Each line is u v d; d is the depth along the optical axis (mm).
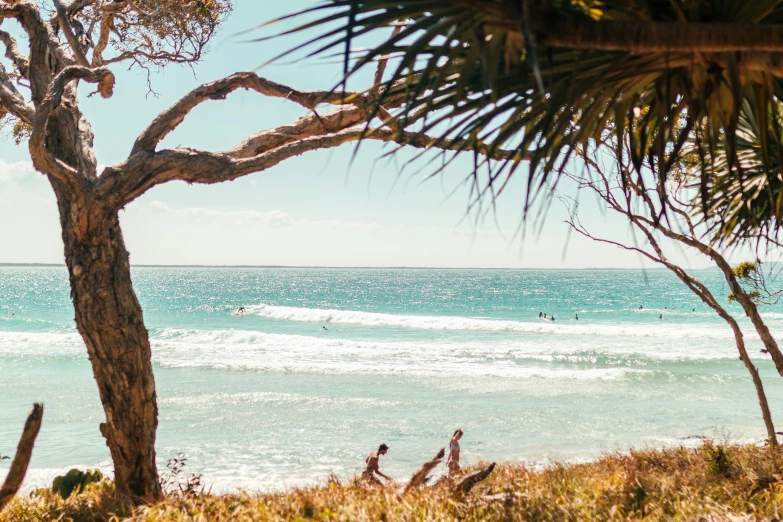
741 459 8117
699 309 81250
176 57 9352
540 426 18984
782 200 3924
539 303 97875
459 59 2484
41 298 117875
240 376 27938
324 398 23016
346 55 2166
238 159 5973
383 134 4336
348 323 61406
